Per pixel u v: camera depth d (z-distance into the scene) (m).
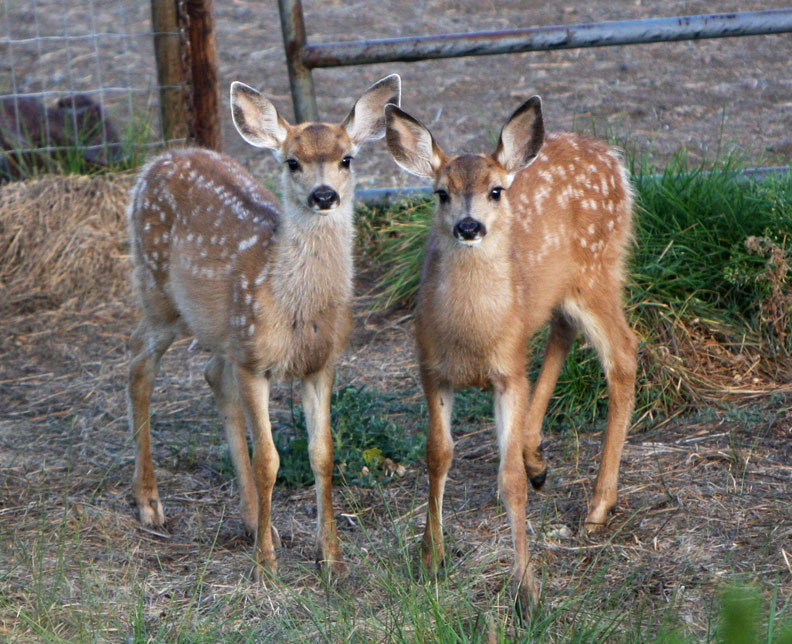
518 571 7.77
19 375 12.59
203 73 15.23
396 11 24.95
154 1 14.98
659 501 9.14
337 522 9.34
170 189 9.90
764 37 22.14
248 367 8.66
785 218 11.77
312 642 7.18
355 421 10.48
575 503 9.36
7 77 20.67
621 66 20.88
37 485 9.95
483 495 9.62
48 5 25.48
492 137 16.00
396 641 6.94
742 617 3.78
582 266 9.77
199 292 9.17
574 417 10.80
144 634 7.30
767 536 8.26
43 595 7.74
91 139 16.12
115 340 13.40
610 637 6.89
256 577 8.34
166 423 11.45
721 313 11.55
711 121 17.44
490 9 24.56
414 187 15.41
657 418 10.69
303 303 8.49
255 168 16.70
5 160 15.94
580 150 10.08
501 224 8.16
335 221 8.57
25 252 14.64
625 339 9.77
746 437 10.01
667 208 12.25
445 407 8.58
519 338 8.38
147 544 9.05
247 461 9.36
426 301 8.48
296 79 14.51
